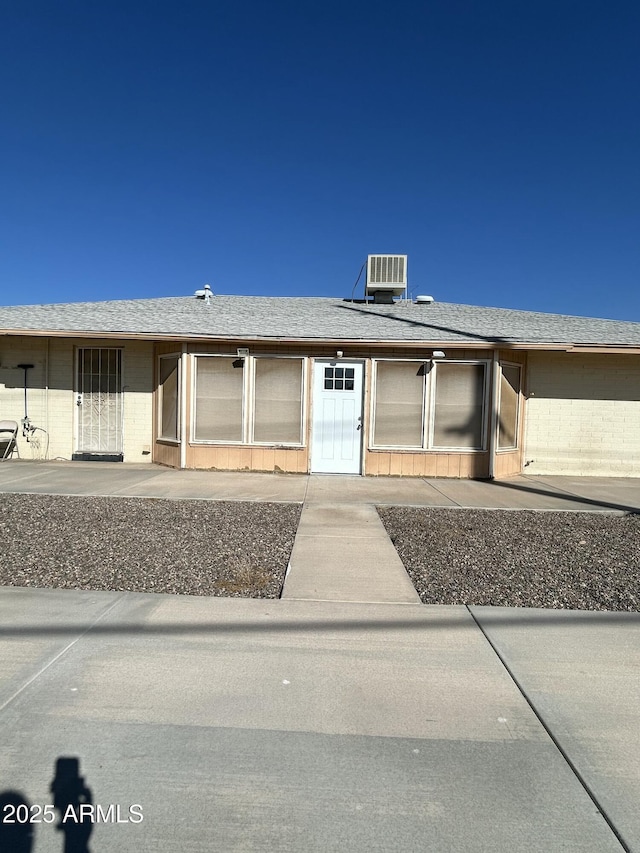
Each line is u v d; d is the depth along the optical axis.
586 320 13.93
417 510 8.00
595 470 11.91
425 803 2.37
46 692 3.13
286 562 5.50
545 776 2.54
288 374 11.03
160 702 3.06
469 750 2.71
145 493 8.69
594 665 3.57
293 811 2.31
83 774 2.49
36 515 7.12
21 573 5.02
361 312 14.12
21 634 3.83
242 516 7.34
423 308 15.27
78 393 12.34
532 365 11.91
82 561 5.36
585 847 2.16
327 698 3.14
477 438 11.03
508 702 3.13
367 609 4.40
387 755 2.67
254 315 13.13
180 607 4.35
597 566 5.55
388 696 3.17
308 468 11.09
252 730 2.83
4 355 12.31
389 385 11.00
